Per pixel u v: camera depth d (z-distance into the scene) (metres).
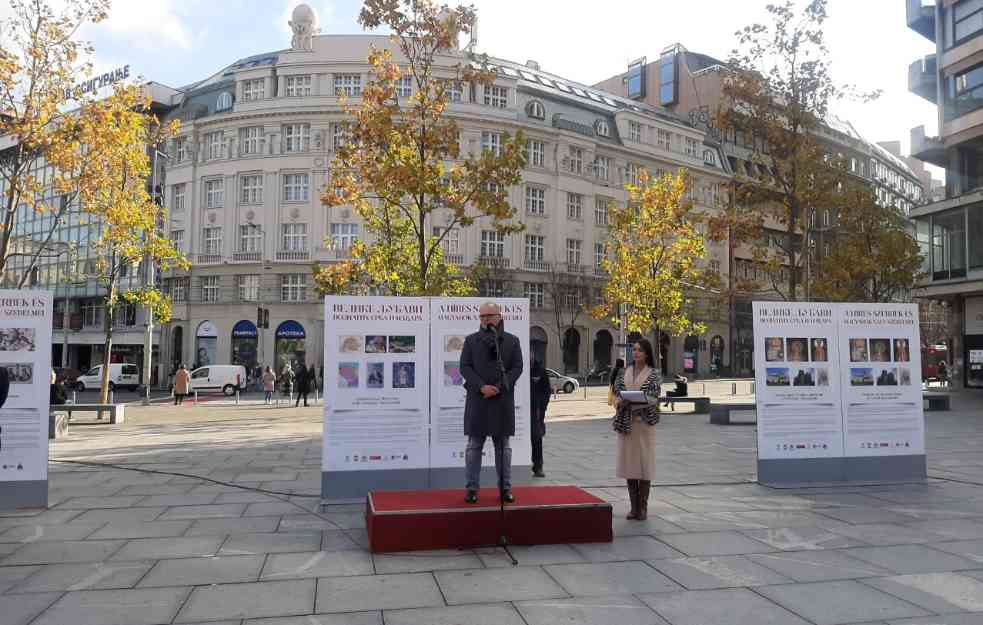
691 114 61.12
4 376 5.68
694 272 27.58
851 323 8.99
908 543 5.84
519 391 8.27
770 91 16.78
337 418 7.57
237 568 5.06
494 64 47.50
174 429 16.83
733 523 6.55
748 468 10.14
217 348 43.62
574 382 35.75
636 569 5.06
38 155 16.09
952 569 5.11
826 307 8.92
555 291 45.62
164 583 4.71
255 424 18.41
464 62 43.44
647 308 27.25
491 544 5.64
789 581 4.81
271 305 42.88
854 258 22.25
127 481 8.96
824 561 5.29
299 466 10.36
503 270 42.72
